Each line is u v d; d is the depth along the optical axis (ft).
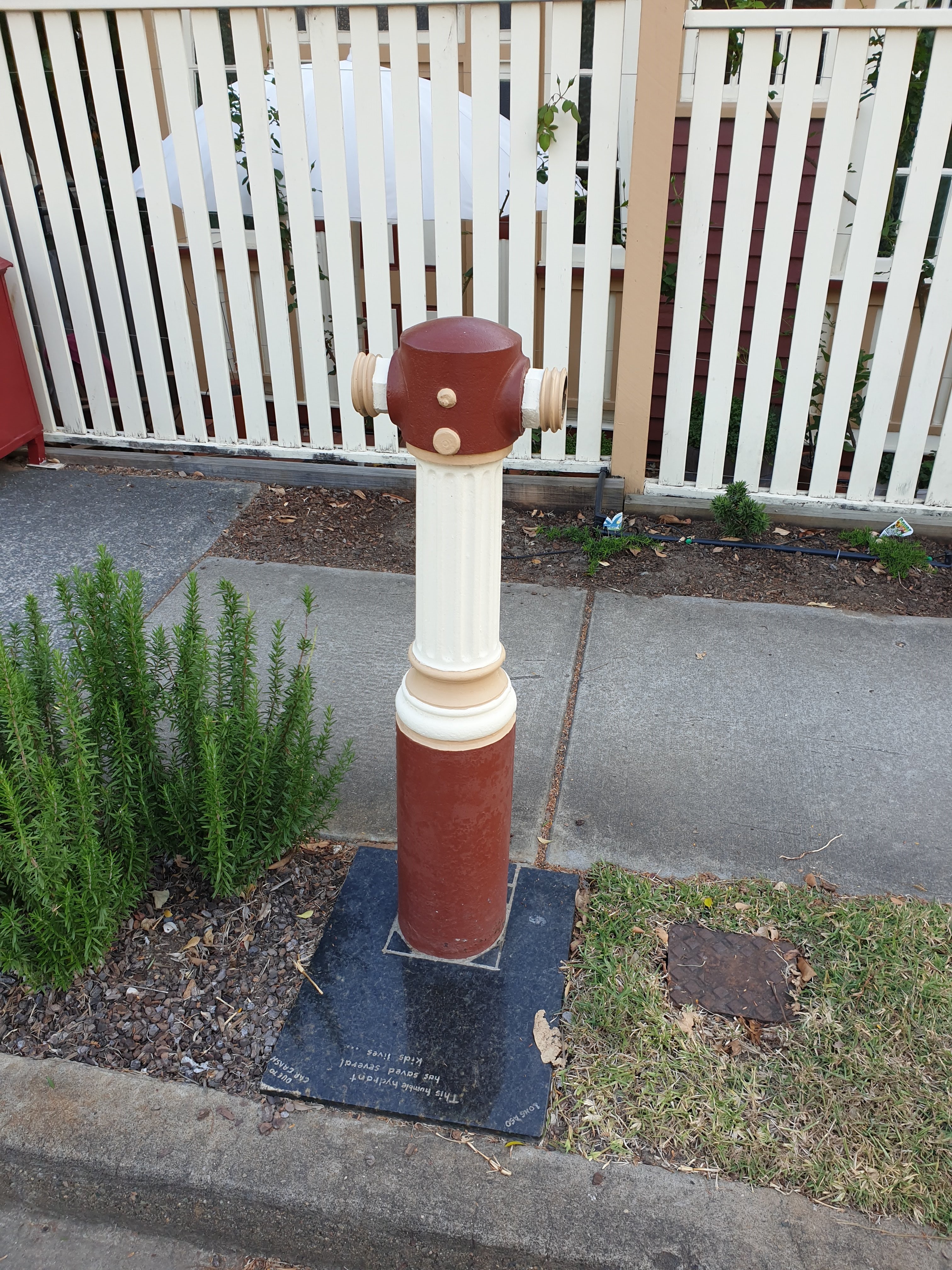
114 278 15.90
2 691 6.85
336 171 14.29
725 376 14.67
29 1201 6.90
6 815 7.48
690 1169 6.51
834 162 13.00
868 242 13.46
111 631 8.14
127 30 13.88
